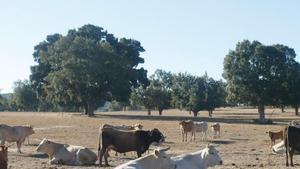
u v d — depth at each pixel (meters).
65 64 90.75
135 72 101.62
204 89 106.75
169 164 15.14
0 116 90.94
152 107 123.56
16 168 23.17
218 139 43.06
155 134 24.81
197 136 46.28
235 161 26.27
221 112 141.25
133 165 14.25
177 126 61.34
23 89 169.75
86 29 107.88
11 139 30.28
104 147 24.16
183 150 33.00
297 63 91.38
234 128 60.12
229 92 91.50
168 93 123.50
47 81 102.44
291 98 89.19
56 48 96.69
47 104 164.12
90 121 71.75
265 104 89.19
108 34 108.75
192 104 104.56
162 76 128.38
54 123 65.31
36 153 30.00
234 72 90.12
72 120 74.38
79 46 93.12
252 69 89.44
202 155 17.20
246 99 89.50
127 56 105.81
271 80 88.88
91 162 25.16
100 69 91.31
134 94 123.19
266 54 89.06
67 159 25.11
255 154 30.45
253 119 89.56
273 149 31.27
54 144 25.64
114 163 25.41
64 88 94.19
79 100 96.12
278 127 62.69
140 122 71.00
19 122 67.50
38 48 111.06
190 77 108.38
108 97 100.25
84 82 91.56
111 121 72.62
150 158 14.67
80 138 41.84
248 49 90.44
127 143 24.33
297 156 29.28
